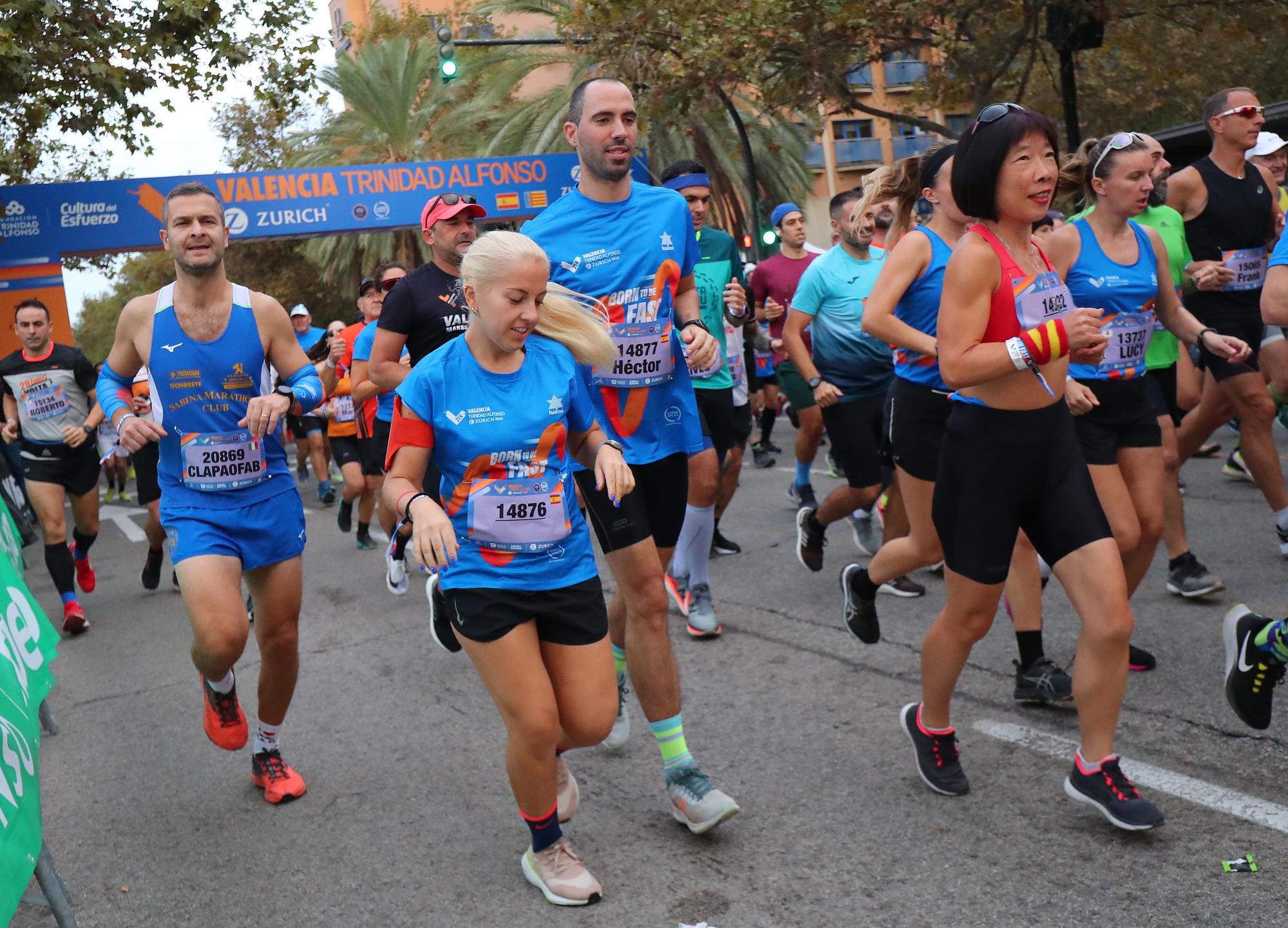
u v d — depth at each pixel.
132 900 3.60
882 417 6.32
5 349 19.22
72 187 19.20
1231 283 6.32
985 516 3.41
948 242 4.55
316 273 40.06
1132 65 24.80
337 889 3.53
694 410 4.15
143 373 6.78
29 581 9.80
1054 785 3.71
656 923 3.14
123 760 4.89
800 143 30.72
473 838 3.79
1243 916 2.86
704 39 17.62
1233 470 8.16
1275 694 4.21
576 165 21.48
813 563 6.66
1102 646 3.27
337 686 5.66
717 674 5.21
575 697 3.27
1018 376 3.33
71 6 14.12
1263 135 6.49
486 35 31.88
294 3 14.91
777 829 3.62
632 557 3.65
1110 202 4.47
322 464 13.23
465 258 3.10
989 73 17.77
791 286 9.15
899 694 4.71
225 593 3.96
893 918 3.03
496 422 3.14
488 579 3.18
